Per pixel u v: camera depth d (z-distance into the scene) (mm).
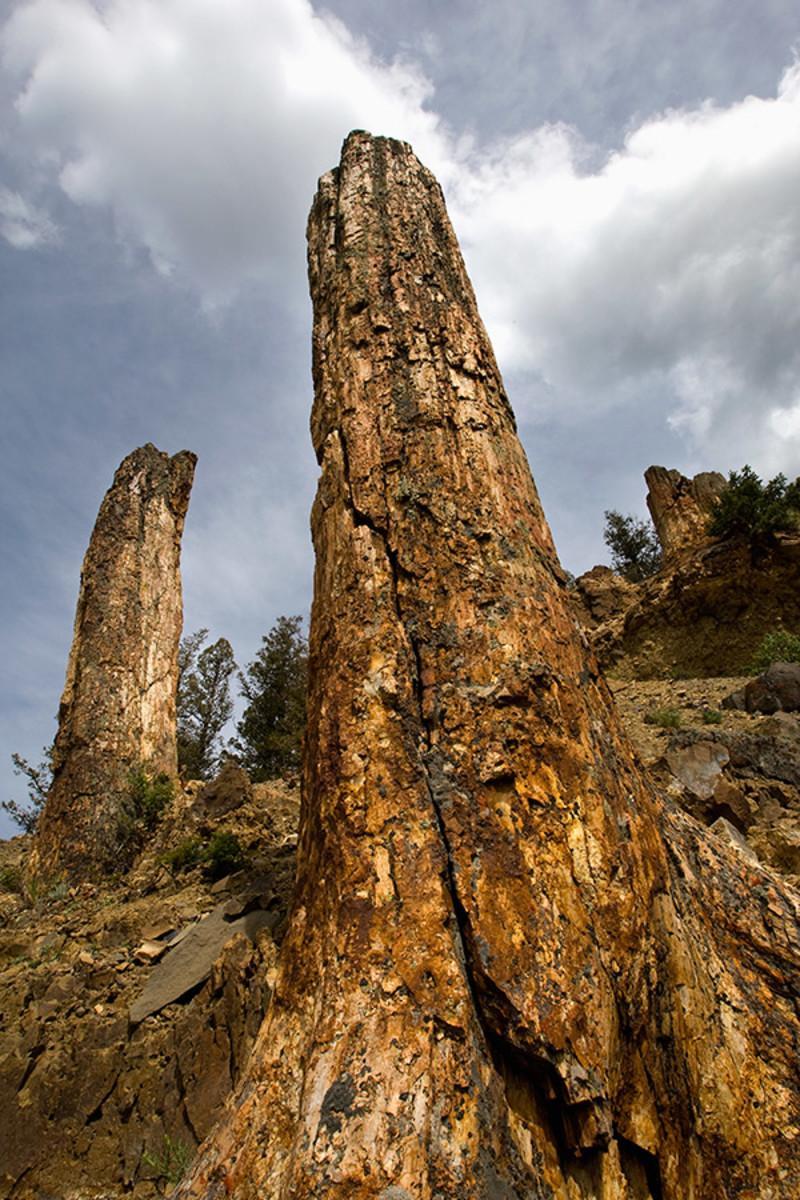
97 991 7086
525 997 3281
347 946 3537
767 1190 3215
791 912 4449
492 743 4113
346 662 4648
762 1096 3518
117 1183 5484
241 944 6855
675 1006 3633
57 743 13852
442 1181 2742
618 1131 3145
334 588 5148
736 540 18531
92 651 14492
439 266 7254
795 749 9742
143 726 14398
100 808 12625
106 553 16000
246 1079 3510
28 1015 6848
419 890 3629
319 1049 3225
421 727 4324
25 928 9352
